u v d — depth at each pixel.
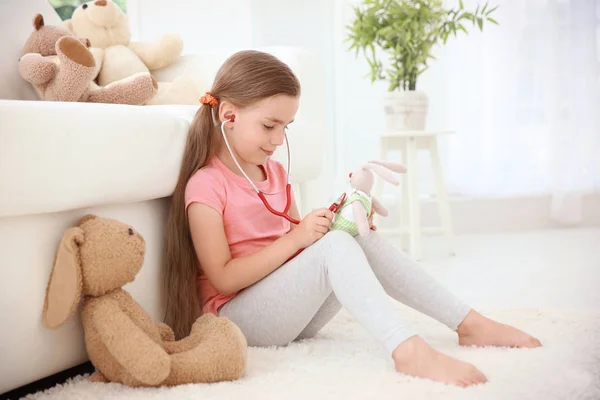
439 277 1.99
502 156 3.05
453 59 3.02
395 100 2.46
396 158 3.14
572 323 1.30
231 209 1.19
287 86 1.18
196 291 1.21
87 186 0.97
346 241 1.07
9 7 1.55
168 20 3.02
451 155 3.09
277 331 1.14
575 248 2.51
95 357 0.97
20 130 0.87
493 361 1.03
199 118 1.22
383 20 2.57
